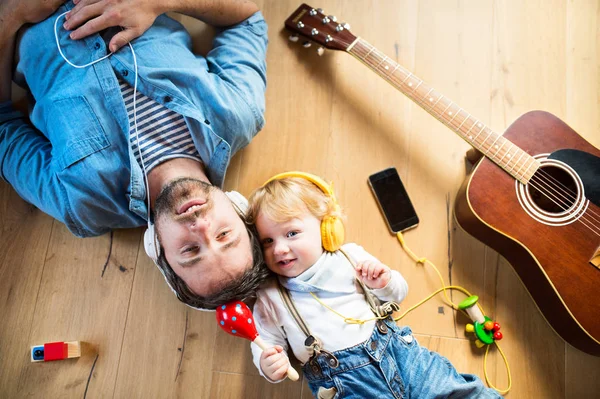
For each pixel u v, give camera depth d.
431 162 1.47
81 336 1.40
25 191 1.30
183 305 1.42
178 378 1.39
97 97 1.20
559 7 1.51
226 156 1.27
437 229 1.44
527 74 1.50
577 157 1.28
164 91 1.22
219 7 1.33
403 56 1.50
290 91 1.49
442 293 1.42
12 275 1.42
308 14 1.43
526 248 1.26
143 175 1.20
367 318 1.23
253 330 1.10
